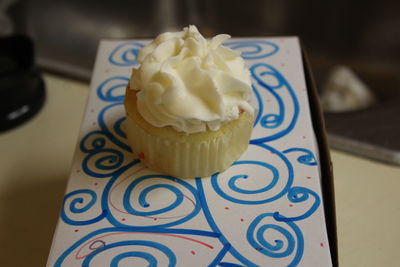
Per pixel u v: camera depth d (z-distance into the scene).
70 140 0.44
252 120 0.31
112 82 0.37
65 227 0.29
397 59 0.52
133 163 0.32
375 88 0.52
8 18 0.54
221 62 0.30
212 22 0.56
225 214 0.29
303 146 0.32
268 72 0.36
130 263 0.28
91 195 0.30
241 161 0.32
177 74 0.29
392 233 0.36
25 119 0.45
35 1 0.56
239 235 0.28
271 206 0.29
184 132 0.29
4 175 0.42
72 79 0.49
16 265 0.36
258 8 0.54
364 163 0.40
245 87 0.29
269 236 0.28
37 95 0.46
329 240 0.30
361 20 0.52
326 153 0.31
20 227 0.38
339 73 0.52
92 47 0.52
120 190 0.30
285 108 0.34
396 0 0.50
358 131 0.42
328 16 0.53
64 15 0.55
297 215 0.29
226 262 0.27
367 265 0.35
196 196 0.30
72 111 0.46
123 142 0.33
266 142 0.32
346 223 0.37
